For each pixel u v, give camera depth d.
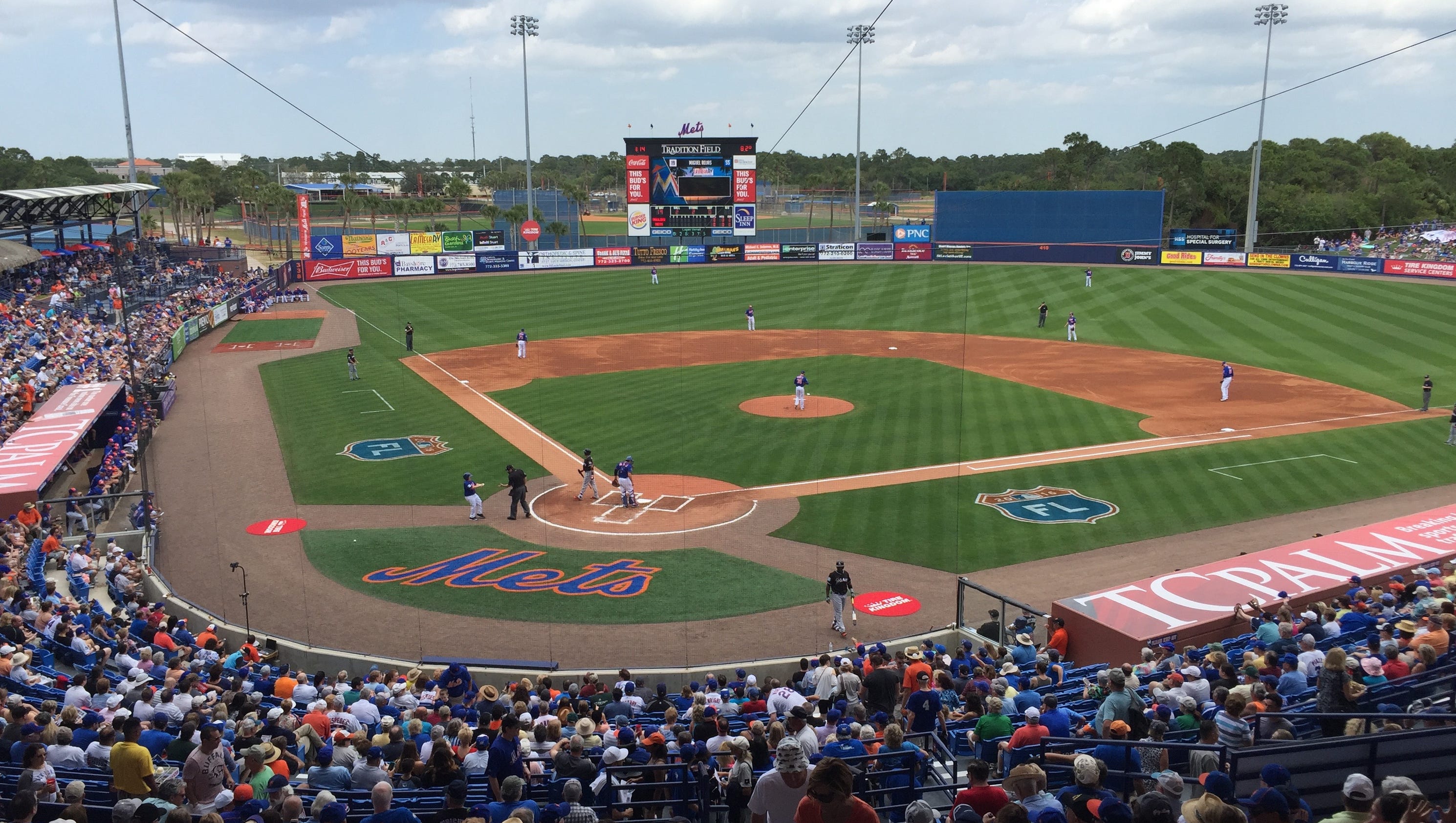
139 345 53.56
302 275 92.44
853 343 62.94
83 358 49.06
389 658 21.98
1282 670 15.30
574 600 25.39
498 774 12.23
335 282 92.94
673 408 45.91
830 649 22.58
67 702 16.00
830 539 29.62
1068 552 28.34
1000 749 13.11
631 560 28.05
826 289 86.94
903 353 59.66
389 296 84.44
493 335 66.38
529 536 30.05
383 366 56.22
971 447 39.06
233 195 146.12
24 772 10.97
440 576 26.95
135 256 81.06
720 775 12.73
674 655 22.31
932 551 28.56
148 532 29.11
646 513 32.06
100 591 25.73
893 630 23.70
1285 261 93.25
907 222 152.12
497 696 16.36
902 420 43.47
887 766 12.87
